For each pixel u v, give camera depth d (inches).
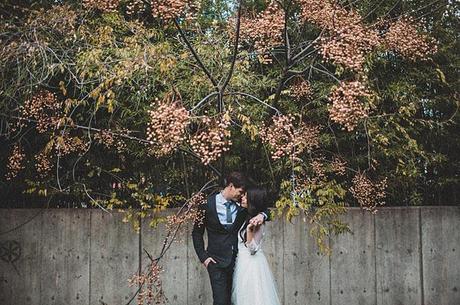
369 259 206.2
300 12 176.7
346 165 201.5
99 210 204.8
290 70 175.0
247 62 182.2
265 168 202.2
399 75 203.5
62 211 204.7
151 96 184.7
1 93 177.6
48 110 190.7
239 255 166.1
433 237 208.4
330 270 205.0
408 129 198.2
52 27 176.2
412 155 197.8
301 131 167.8
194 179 202.8
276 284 203.5
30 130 198.8
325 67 182.7
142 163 202.7
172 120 132.7
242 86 183.9
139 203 203.9
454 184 212.5
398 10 195.8
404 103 197.3
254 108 186.4
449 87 202.7
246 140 196.7
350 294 204.8
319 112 193.5
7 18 190.4
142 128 194.2
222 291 161.9
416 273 207.0
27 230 204.1
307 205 179.2
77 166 202.5
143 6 165.5
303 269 204.2
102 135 185.9
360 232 206.8
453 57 202.5
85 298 202.5
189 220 194.2
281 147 149.1
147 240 203.9
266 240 204.5
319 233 193.6
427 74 202.1
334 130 200.4
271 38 174.6
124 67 163.0
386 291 205.8
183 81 180.2
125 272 203.3
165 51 167.2
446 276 207.5
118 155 203.0
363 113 140.4
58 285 202.8
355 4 191.9
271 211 183.2
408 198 212.8
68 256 203.6
